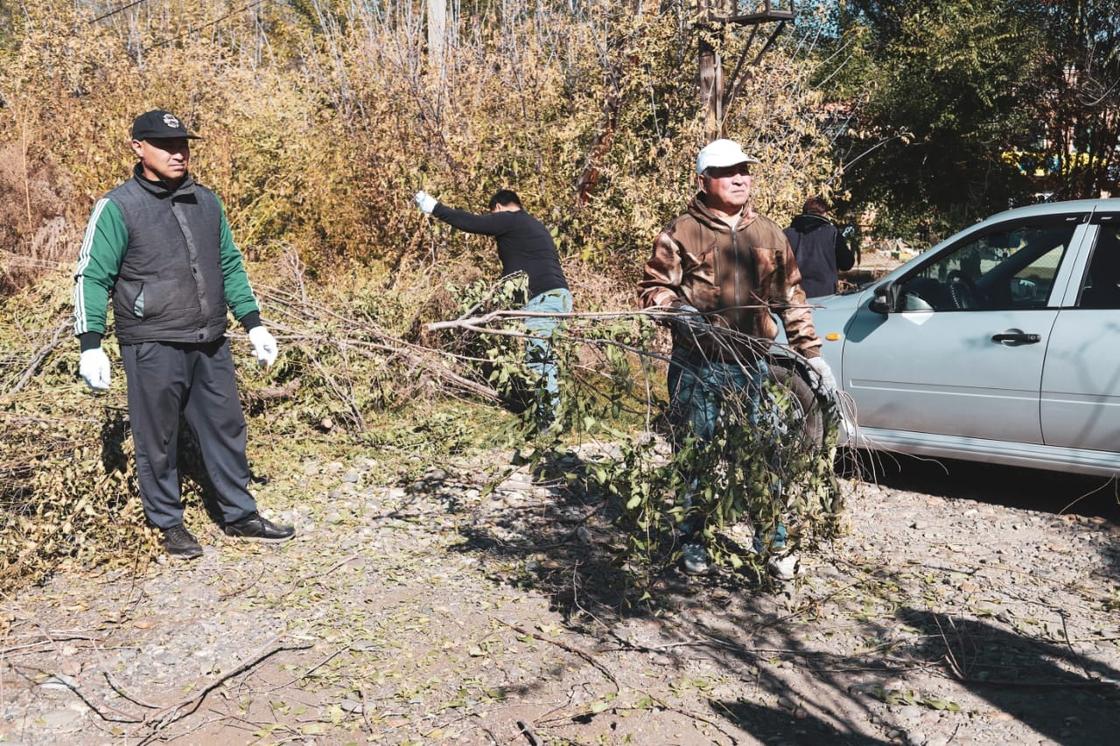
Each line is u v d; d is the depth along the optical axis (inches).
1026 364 211.3
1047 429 211.0
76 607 170.4
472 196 380.2
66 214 397.1
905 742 132.7
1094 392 202.7
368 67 426.6
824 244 322.3
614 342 169.2
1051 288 212.7
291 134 428.5
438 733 133.1
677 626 166.9
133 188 179.3
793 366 181.5
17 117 442.9
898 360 230.5
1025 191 615.8
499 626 165.5
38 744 130.3
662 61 410.6
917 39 593.0
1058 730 133.9
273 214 409.4
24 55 522.0
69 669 149.4
